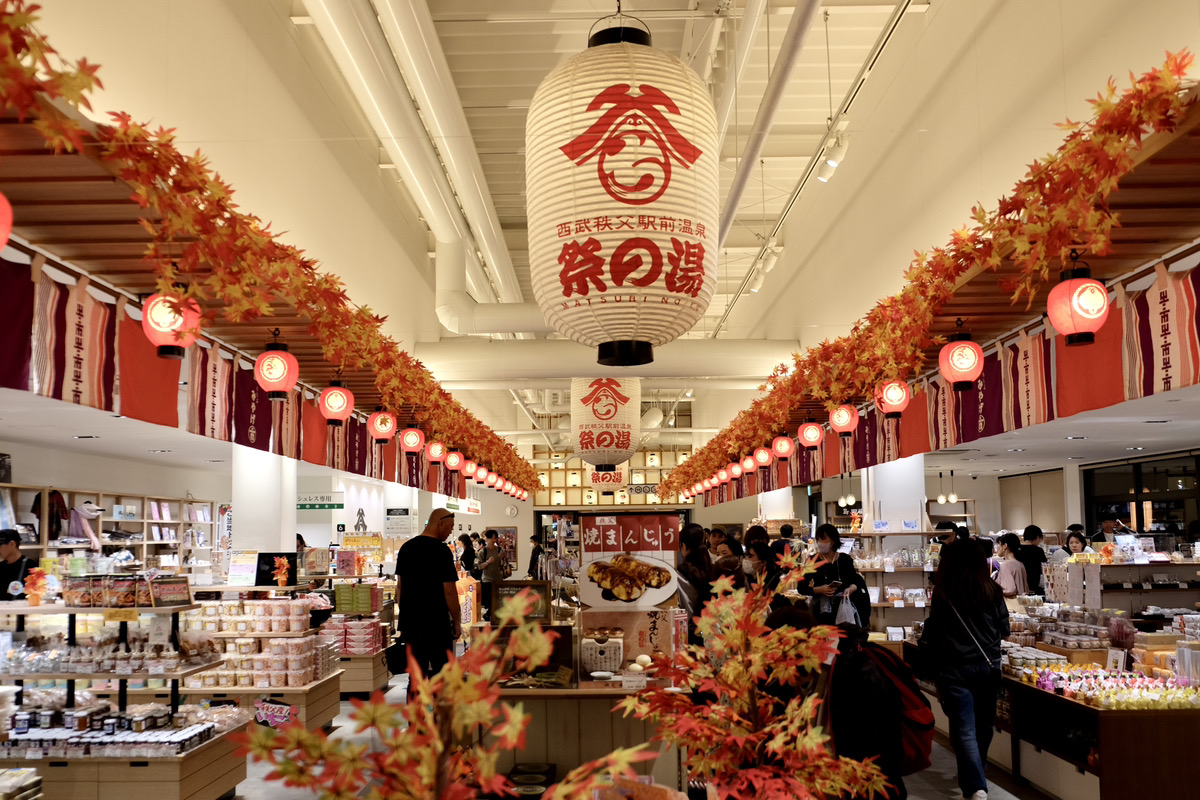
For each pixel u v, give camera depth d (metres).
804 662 2.13
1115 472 18.92
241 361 6.98
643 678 4.48
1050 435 14.62
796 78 10.02
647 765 4.56
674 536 4.91
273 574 9.16
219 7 6.42
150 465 15.91
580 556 4.88
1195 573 10.32
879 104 9.52
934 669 5.74
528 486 25.62
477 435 14.59
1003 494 24.52
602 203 3.23
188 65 5.91
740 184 8.34
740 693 2.13
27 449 12.70
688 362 12.65
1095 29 5.43
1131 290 5.14
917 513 11.63
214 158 6.31
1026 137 6.27
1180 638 6.64
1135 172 3.77
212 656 6.24
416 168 8.98
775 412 10.85
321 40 8.86
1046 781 5.83
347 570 11.95
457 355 12.61
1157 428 13.60
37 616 6.89
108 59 4.96
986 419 6.70
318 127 8.70
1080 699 5.45
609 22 8.29
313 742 1.26
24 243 4.43
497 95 10.27
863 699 3.34
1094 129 3.54
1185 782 5.13
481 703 1.31
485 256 13.04
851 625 3.49
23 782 4.26
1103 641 6.86
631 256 3.20
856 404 9.99
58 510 12.89
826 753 1.96
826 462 11.55
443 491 15.40
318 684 7.95
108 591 5.91
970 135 7.18
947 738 7.41
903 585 10.14
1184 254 4.40
